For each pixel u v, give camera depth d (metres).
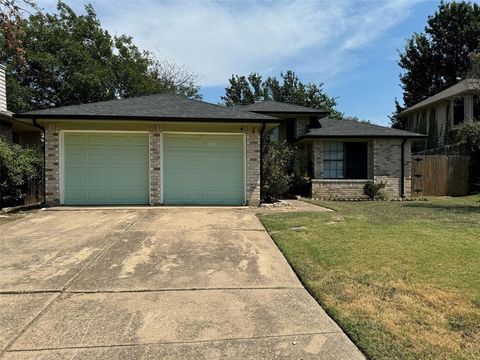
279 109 17.09
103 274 4.47
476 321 3.12
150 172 11.01
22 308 3.47
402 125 30.95
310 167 16.33
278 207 10.96
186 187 11.35
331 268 4.59
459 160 17.38
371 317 3.22
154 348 2.75
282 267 4.79
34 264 4.88
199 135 11.35
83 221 8.10
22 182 11.29
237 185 11.52
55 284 4.12
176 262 4.99
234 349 2.74
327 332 3.01
